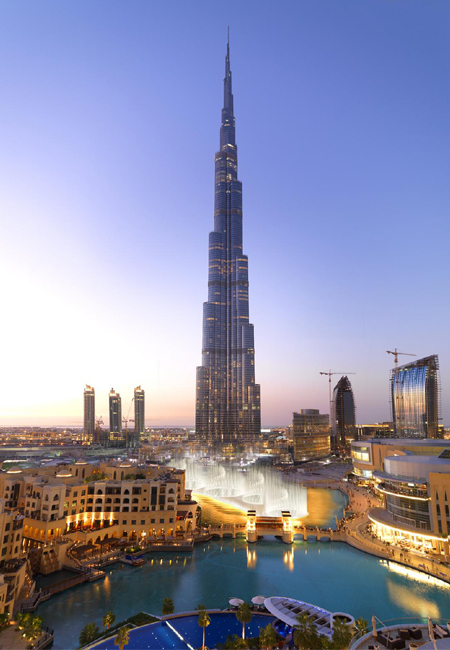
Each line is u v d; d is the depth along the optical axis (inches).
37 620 3051.2
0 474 6097.4
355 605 3912.4
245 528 6461.6
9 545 4271.7
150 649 2994.6
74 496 5836.6
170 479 6648.6
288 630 3307.1
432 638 2405.3
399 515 5920.3
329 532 6225.4
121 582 4441.4
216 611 3681.1
